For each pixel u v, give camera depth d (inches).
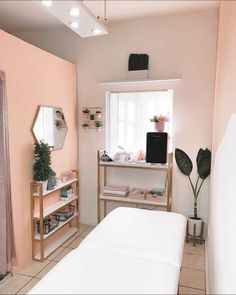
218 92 86.7
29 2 101.3
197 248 113.0
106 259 57.7
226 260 43.8
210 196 103.3
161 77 119.9
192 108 117.3
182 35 115.6
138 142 129.9
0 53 82.7
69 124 127.7
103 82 126.6
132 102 128.6
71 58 132.5
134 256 60.0
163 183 125.5
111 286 48.5
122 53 124.9
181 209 122.5
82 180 137.7
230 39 55.6
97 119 131.6
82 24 69.5
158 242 66.7
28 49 96.2
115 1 101.3
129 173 130.2
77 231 130.0
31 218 101.0
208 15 111.7
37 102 102.5
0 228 84.7
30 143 99.3
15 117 90.7
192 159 119.1
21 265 97.0
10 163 88.9
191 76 116.1
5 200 84.7
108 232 71.9
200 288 86.7
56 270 53.7
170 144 122.3
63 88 121.0
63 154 123.7
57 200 121.0
